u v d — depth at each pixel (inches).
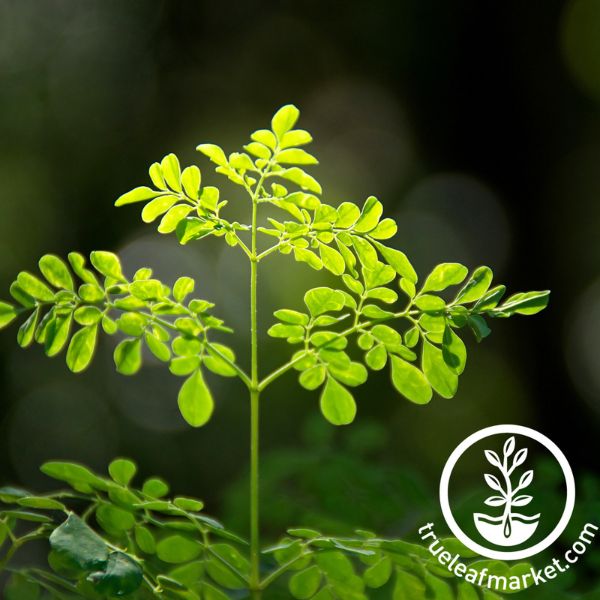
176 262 346.9
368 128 384.8
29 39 380.2
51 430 326.3
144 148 374.6
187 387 75.3
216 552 77.1
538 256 333.7
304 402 328.5
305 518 111.0
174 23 388.2
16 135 362.6
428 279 70.6
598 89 339.3
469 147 357.1
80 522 67.0
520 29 345.1
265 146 69.6
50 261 72.2
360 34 378.9
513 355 323.9
